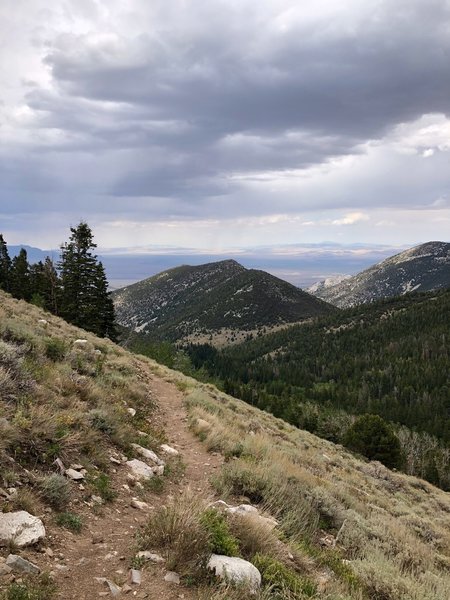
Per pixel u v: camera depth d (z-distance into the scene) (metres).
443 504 21.36
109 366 16.80
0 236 64.69
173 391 19.69
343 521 8.54
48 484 5.57
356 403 152.62
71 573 4.25
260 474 8.77
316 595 4.80
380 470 25.86
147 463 8.65
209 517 5.46
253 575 4.67
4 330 11.57
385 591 5.72
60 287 52.16
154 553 4.89
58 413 7.78
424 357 195.00
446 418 130.38
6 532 4.43
